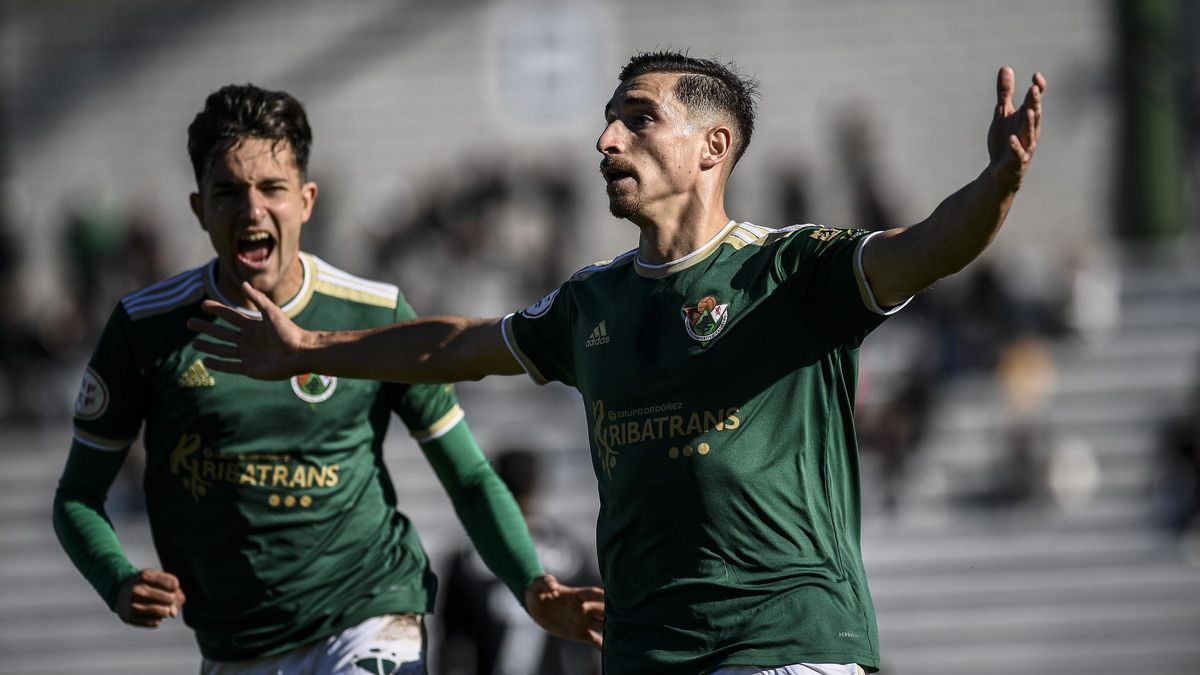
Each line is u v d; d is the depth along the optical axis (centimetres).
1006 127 870
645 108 1012
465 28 5209
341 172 5212
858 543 1016
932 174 4925
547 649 1938
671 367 979
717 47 5047
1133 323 3997
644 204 1002
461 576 1953
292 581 1212
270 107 1198
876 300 945
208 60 5338
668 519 978
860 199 4403
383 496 1259
